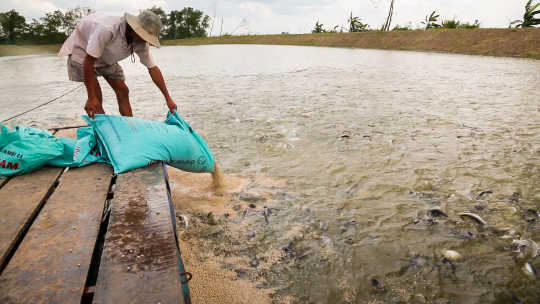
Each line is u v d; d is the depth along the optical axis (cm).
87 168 255
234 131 506
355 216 285
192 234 262
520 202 300
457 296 204
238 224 274
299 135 485
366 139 465
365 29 3647
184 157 276
